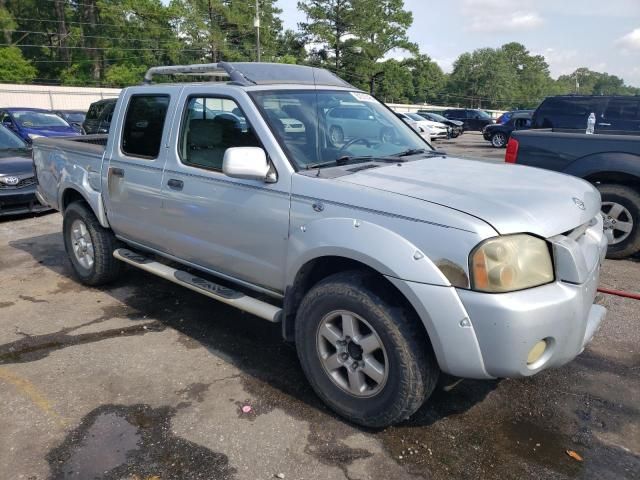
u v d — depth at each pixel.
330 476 2.63
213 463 2.72
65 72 58.53
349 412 2.98
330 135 3.59
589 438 2.93
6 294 5.05
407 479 2.61
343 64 64.69
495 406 3.21
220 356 3.83
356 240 2.76
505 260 2.47
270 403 3.24
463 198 2.70
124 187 4.39
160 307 4.71
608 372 3.61
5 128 9.69
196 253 3.87
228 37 60.66
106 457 2.77
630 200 5.72
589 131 6.88
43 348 3.95
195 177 3.71
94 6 58.75
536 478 2.62
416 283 2.56
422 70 86.06
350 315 2.89
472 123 36.28
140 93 4.34
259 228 3.30
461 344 2.53
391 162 3.46
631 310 4.59
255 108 3.40
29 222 8.12
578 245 2.76
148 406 3.21
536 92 130.25
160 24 58.78
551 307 2.50
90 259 5.11
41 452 2.80
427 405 3.22
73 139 5.90
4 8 58.50
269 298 3.91
